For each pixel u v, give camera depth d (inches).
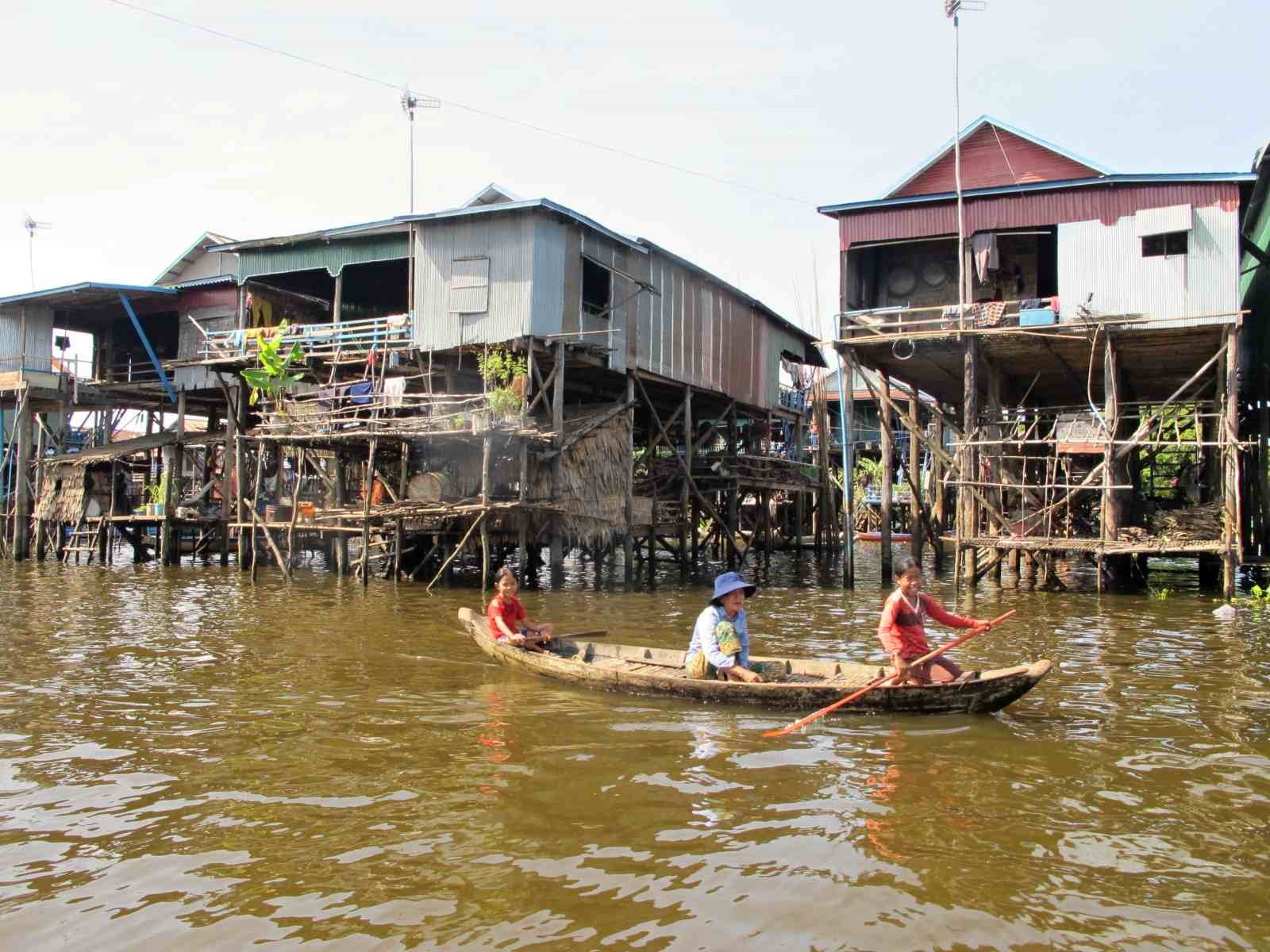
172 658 432.1
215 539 1190.3
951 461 740.7
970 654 438.0
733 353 1111.0
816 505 1285.7
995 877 189.5
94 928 170.7
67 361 1125.7
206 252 1163.3
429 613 593.3
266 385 858.8
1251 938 165.8
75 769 262.4
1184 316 668.7
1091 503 901.8
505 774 255.3
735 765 263.0
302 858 200.5
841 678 350.3
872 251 855.1
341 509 816.3
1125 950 161.5
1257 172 666.8
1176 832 213.2
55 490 1064.2
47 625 538.6
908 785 245.0
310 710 329.1
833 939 164.7
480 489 832.9
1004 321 717.9
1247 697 344.8
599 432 834.8
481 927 169.9
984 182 804.6
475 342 804.0
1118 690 356.2
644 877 190.1
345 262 895.1
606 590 773.3
